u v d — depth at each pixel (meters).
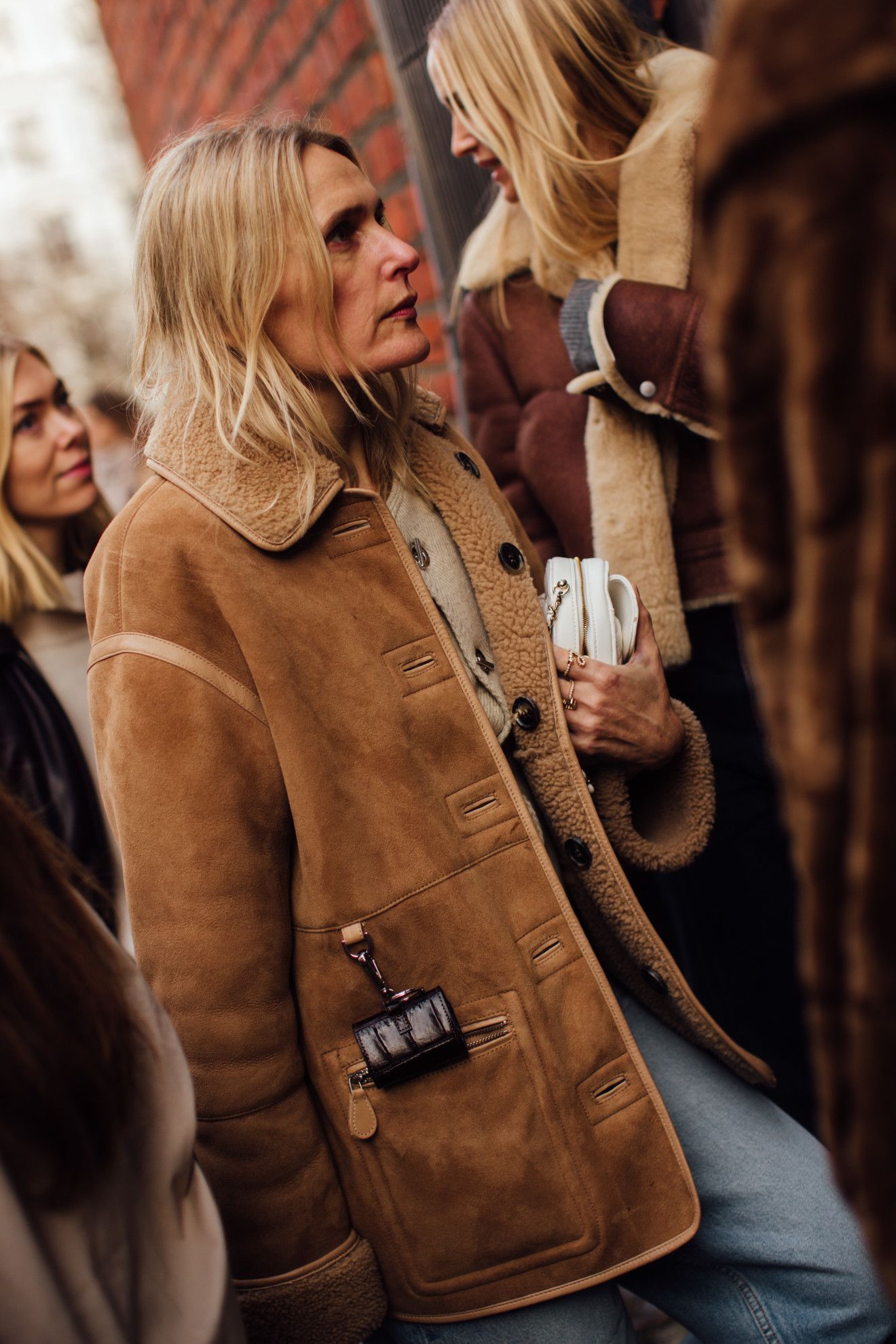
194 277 0.88
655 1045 1.12
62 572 1.98
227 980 0.83
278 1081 0.86
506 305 1.59
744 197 0.32
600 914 1.06
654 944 1.01
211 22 3.00
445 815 0.92
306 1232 0.89
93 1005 0.56
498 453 1.62
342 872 0.88
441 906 0.90
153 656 0.82
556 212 1.43
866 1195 0.39
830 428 0.32
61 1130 0.52
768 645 0.38
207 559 0.85
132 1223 0.59
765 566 0.37
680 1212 0.94
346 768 0.88
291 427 0.88
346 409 0.98
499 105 1.41
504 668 1.00
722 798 1.54
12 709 1.73
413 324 0.95
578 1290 0.93
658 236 1.36
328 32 2.27
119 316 24.16
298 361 0.91
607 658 1.05
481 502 1.05
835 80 0.29
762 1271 1.00
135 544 0.85
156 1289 0.60
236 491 0.86
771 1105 1.09
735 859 1.55
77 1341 0.52
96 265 30.83
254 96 2.87
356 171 0.92
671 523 1.46
